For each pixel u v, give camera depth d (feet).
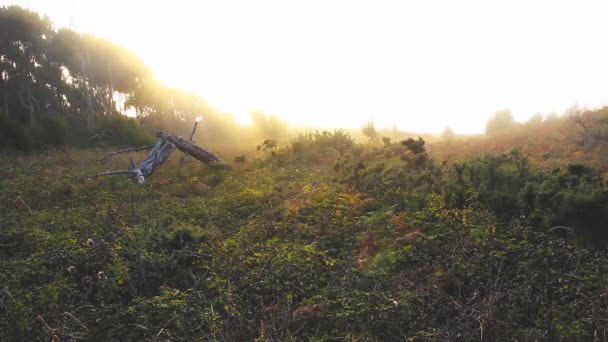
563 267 15.71
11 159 53.01
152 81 141.38
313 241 19.92
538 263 15.78
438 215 20.38
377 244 19.04
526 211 19.84
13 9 118.42
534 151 43.11
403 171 29.96
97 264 16.38
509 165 24.81
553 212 18.11
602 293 13.61
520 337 12.60
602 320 12.42
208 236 19.58
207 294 14.79
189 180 36.76
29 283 15.61
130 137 82.69
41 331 12.83
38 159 52.90
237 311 13.61
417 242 18.03
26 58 125.18
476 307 13.47
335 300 14.47
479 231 17.85
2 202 27.99
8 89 116.16
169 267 16.44
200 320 13.46
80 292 14.98
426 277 15.66
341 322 13.28
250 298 14.82
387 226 20.24
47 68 131.75
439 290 14.55
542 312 13.47
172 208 26.37
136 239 18.12
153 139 86.33
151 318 13.38
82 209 25.82
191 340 12.62
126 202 28.55
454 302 13.80
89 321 13.41
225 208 26.37
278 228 21.18
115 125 83.82
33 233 20.03
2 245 18.71
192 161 50.88
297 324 13.46
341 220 22.13
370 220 21.72
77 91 136.67
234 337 12.87
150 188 33.76
